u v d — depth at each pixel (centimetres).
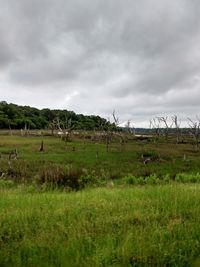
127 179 2339
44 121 17188
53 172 2295
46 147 6844
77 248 740
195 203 1081
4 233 853
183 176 2411
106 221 916
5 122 15250
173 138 11769
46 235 816
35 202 1166
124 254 711
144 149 7200
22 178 3284
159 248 738
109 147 7438
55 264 686
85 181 2214
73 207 1062
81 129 15288
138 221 925
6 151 5941
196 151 7450
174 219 918
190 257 712
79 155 5669
